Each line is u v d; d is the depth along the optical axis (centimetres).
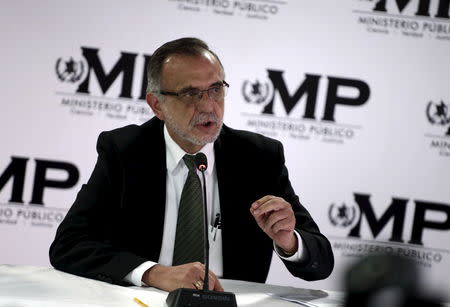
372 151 673
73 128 667
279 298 281
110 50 668
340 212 672
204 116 341
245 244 366
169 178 364
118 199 364
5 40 662
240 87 671
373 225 673
